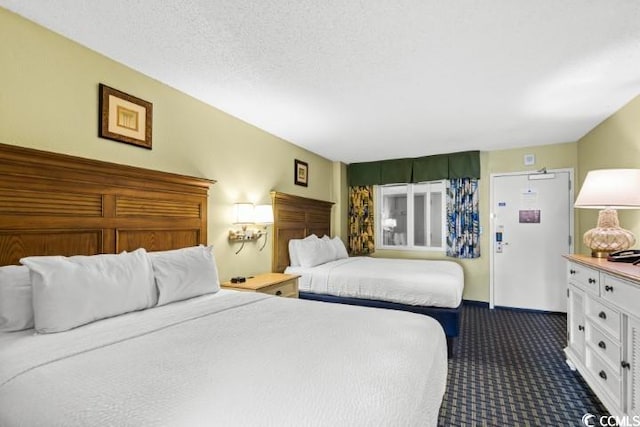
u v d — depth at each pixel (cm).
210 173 298
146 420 84
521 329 368
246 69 233
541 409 207
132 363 115
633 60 215
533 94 273
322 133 390
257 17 174
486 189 475
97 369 110
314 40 195
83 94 203
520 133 390
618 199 229
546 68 228
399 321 170
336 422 84
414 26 180
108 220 208
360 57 214
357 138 411
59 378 104
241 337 143
